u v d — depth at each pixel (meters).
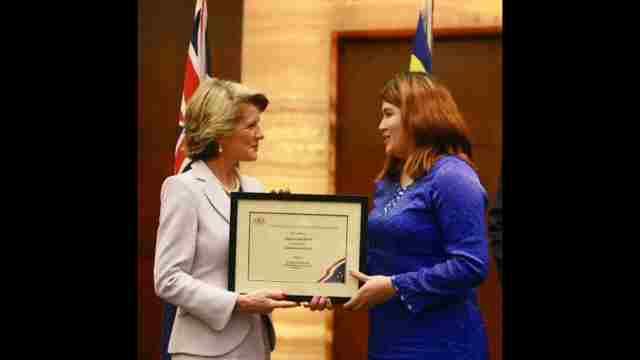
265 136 5.10
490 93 5.00
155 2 5.17
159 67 5.18
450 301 3.27
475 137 5.02
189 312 3.17
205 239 3.20
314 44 5.10
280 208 3.30
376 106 5.17
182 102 4.35
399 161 3.47
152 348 5.09
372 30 5.09
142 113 5.14
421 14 4.27
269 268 3.29
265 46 5.13
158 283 3.14
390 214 3.34
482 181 5.00
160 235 3.18
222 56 5.18
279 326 5.05
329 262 3.31
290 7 5.12
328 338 5.07
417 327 3.29
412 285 3.21
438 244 3.28
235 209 3.26
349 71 5.21
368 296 3.24
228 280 3.23
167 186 3.21
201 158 3.32
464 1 4.99
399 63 5.15
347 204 3.33
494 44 5.00
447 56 5.06
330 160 5.10
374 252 3.39
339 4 5.11
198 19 4.45
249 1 5.15
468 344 3.28
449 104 3.39
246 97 3.29
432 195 3.27
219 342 3.17
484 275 3.19
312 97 5.08
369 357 3.41
